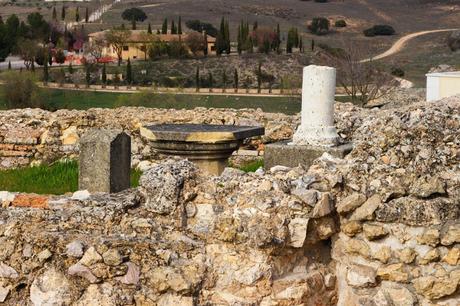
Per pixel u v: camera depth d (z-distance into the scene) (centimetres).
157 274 719
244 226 714
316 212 716
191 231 753
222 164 1358
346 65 4609
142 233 764
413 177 718
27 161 2102
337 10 16900
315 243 738
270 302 707
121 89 7269
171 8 16375
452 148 735
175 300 714
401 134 739
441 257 701
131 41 10000
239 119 2144
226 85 8094
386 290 714
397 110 797
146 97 5741
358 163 741
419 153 728
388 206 714
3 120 2131
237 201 740
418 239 704
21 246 756
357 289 728
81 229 782
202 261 723
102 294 726
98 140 1234
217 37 10275
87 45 10412
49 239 748
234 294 710
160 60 9631
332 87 1309
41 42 10581
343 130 1383
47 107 4925
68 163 1905
